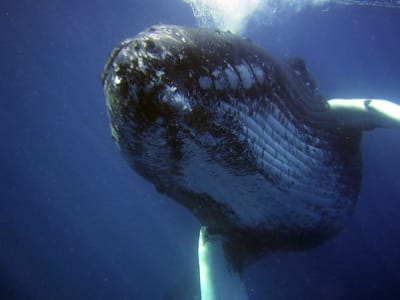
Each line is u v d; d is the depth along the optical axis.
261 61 3.14
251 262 5.46
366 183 7.86
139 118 2.37
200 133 2.69
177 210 17.30
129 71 2.19
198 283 7.38
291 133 3.75
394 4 18.69
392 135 8.95
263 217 4.18
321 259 6.37
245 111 2.93
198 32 2.60
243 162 3.19
